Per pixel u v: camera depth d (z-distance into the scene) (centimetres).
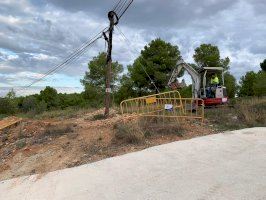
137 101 1675
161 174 1019
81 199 931
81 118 1842
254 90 3966
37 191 1030
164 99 1644
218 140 1296
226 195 845
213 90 2209
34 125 1712
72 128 1548
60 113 2300
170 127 1412
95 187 991
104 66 4756
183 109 1677
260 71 4650
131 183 983
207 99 2136
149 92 4369
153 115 1530
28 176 1158
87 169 1124
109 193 940
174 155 1159
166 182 959
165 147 1234
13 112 3419
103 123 1545
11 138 1603
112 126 1479
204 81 2238
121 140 1332
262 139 1294
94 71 4797
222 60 4344
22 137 1579
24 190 1055
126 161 1144
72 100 5844
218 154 1150
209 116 1677
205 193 866
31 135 1589
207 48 4325
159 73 4197
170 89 2294
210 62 4256
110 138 1363
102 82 4778
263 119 1612
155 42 4397
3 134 1697
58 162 1239
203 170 1019
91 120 1708
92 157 1231
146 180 990
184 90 3422
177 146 1239
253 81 4525
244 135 1356
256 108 1844
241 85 4738
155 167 1075
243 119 1625
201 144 1253
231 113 1775
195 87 2262
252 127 1506
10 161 1320
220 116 1677
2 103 3412
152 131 1397
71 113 2216
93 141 1356
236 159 1094
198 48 4366
